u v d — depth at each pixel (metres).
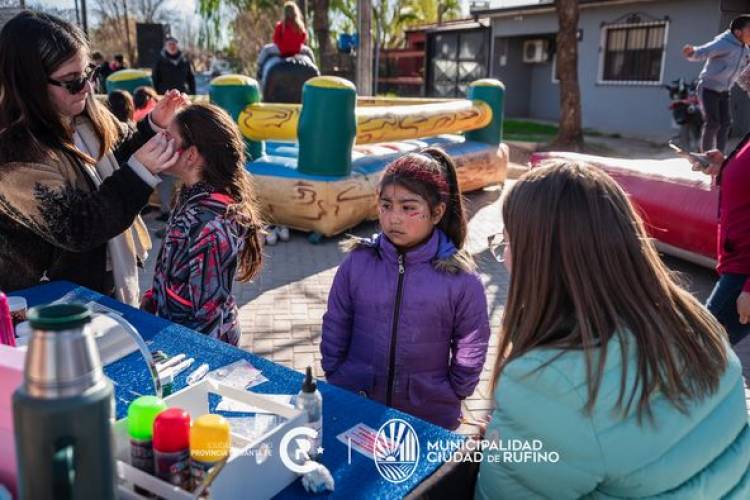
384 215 2.31
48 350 0.85
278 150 7.46
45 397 0.85
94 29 31.77
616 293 1.34
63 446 0.85
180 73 11.88
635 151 14.13
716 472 1.34
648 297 1.35
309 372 1.46
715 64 9.20
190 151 2.29
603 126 18.34
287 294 5.20
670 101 16.55
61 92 2.16
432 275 2.34
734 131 15.00
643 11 16.73
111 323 2.04
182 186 2.41
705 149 9.60
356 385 2.44
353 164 6.95
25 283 2.44
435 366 2.41
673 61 16.28
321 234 6.55
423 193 2.26
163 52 11.84
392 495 1.37
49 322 0.85
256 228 2.47
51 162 2.16
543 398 1.33
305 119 6.36
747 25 8.84
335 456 1.50
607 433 1.28
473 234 7.06
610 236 1.35
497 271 5.86
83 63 2.20
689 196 5.55
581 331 1.33
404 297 2.35
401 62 29.20
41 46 2.08
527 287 1.42
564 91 13.65
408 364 2.38
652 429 1.28
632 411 1.28
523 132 17.31
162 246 2.37
